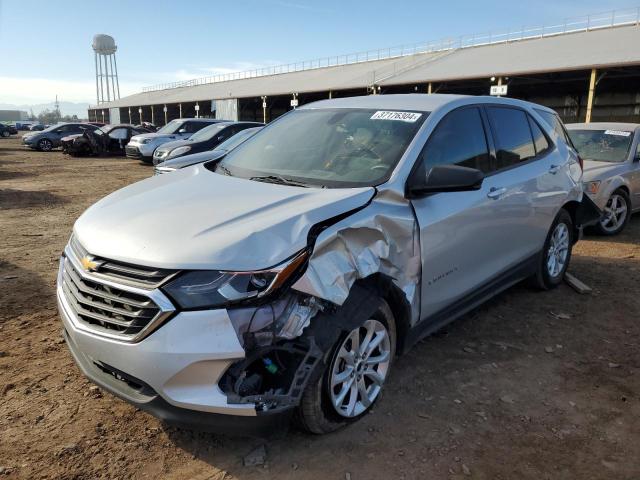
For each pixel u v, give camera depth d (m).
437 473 2.69
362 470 2.71
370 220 2.92
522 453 2.86
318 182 3.33
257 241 2.54
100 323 2.63
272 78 57.66
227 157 4.21
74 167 19.38
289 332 2.54
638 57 24.20
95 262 2.64
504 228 4.16
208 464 2.74
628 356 3.97
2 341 4.07
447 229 3.46
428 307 3.44
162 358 2.39
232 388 2.46
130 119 82.06
